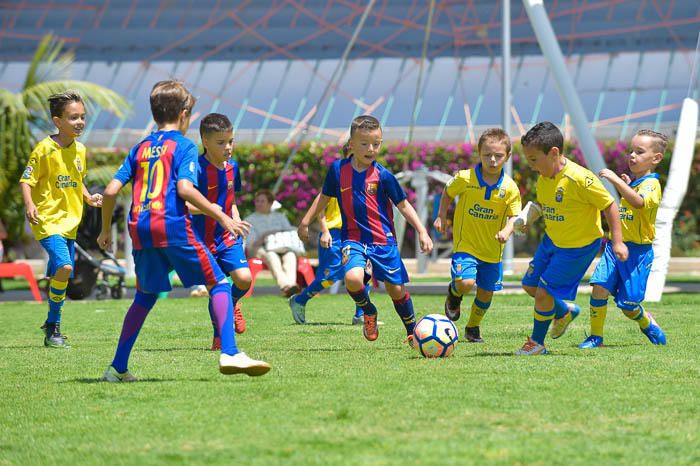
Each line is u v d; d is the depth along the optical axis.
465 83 83.12
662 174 65.94
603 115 79.38
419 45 86.50
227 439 9.88
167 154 13.26
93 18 90.81
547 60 34.53
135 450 9.48
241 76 86.50
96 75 87.56
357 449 9.32
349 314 27.88
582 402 11.73
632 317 18.53
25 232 51.66
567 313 17.31
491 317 25.39
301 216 65.38
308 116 82.12
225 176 16.98
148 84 86.56
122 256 61.22
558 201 16.50
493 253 19.02
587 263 16.75
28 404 12.12
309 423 10.57
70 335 22.27
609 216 16.28
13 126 43.97
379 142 17.56
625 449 9.29
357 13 88.69
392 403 11.70
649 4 85.12
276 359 16.27
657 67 82.25
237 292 20.28
